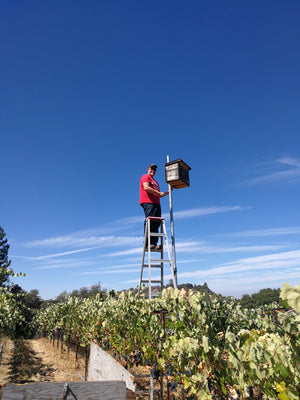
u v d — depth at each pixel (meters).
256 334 2.40
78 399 1.63
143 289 5.37
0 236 32.81
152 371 4.27
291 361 1.97
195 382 2.88
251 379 2.28
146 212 5.73
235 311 4.96
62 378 6.79
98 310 7.66
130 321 5.42
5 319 8.70
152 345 4.41
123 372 2.02
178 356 3.36
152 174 5.95
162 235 5.45
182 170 5.50
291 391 1.94
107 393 1.71
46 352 11.10
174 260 5.08
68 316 11.14
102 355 2.57
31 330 23.03
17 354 9.48
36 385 1.59
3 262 31.50
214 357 2.75
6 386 1.55
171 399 4.31
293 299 1.75
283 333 2.19
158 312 4.04
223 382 2.65
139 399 4.55
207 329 3.02
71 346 11.65
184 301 3.30
